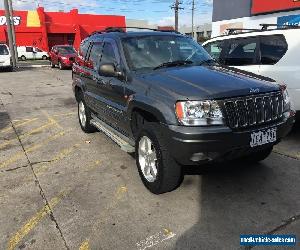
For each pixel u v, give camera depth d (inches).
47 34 1734.7
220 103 135.0
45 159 211.9
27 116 341.1
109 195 159.8
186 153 134.6
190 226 132.0
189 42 205.0
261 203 147.2
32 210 148.3
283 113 154.7
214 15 1028.5
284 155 202.7
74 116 335.6
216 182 168.1
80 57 260.4
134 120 171.2
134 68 174.2
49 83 622.2
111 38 203.0
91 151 223.6
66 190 166.7
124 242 123.7
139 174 168.2
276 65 231.0
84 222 137.5
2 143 249.4
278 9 781.3
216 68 175.6
